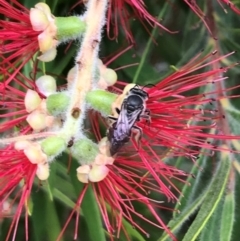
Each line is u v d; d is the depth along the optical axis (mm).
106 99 75
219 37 99
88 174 76
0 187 80
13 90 81
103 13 77
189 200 85
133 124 75
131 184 90
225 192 84
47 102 75
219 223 83
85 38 76
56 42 77
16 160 75
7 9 80
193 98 81
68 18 76
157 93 80
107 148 76
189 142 81
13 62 86
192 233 78
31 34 79
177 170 81
